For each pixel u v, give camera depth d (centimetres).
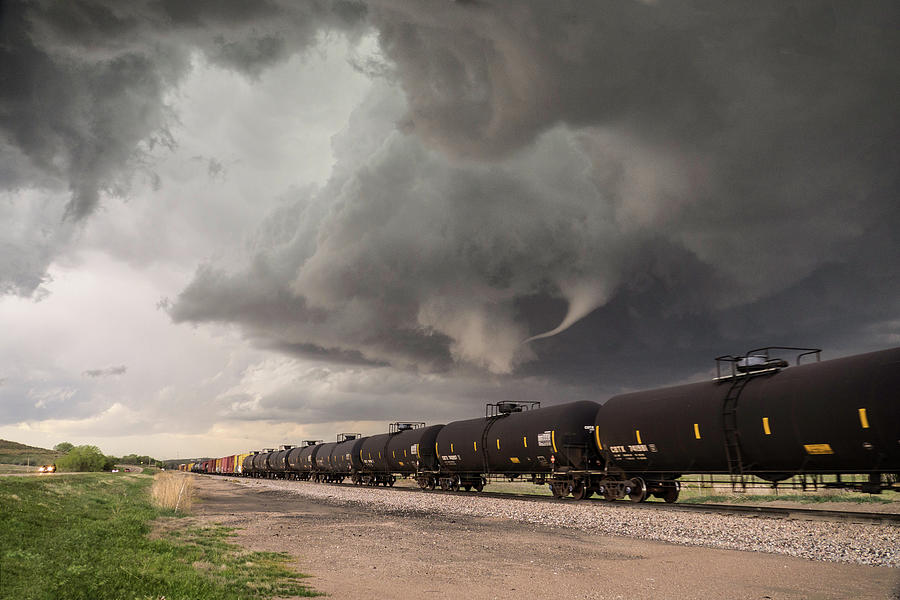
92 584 984
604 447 2877
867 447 1830
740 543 1562
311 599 995
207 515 2725
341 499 3800
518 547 1600
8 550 1207
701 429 2356
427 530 2019
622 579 1160
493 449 3638
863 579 1125
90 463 9506
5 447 19775
